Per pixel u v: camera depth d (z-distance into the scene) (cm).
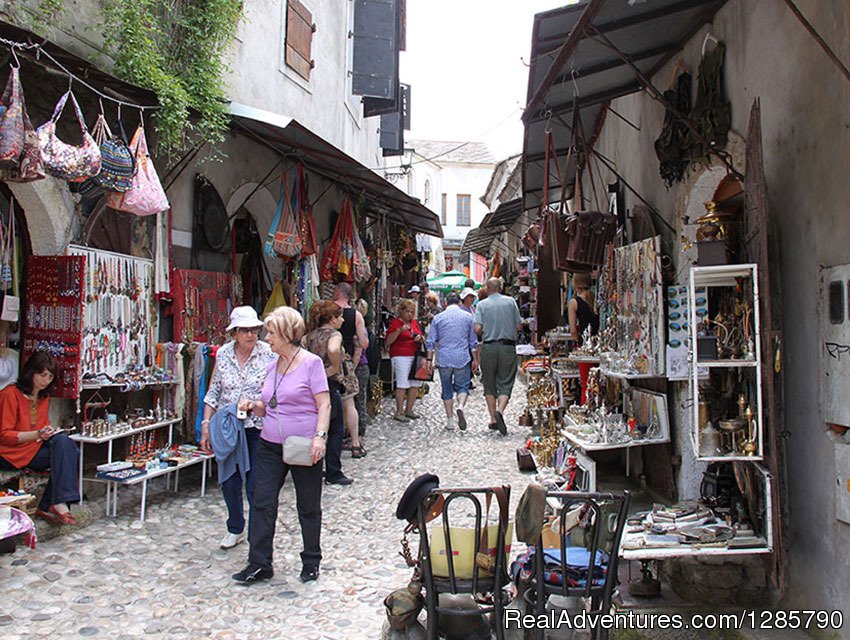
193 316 706
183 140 686
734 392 426
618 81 594
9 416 509
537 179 1034
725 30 444
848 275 319
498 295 975
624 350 611
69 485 518
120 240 629
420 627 331
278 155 934
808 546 360
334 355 688
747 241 392
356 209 1237
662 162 530
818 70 341
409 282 1872
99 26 597
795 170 365
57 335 560
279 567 473
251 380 515
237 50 853
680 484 542
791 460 374
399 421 1063
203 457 624
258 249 1001
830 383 335
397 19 1357
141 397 664
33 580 430
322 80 1170
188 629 377
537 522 294
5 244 554
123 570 454
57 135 562
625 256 608
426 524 328
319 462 452
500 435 952
